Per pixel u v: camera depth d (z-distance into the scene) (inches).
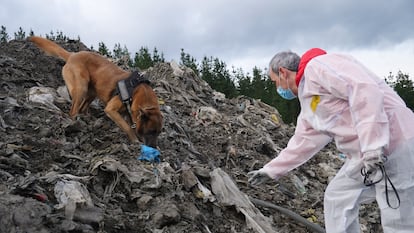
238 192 233.3
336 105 156.6
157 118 265.0
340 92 149.9
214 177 236.8
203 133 353.7
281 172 187.5
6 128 242.7
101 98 290.4
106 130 278.1
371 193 175.0
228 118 404.8
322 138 177.9
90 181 201.6
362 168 159.9
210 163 297.1
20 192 170.4
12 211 149.3
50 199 174.9
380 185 157.1
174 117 348.5
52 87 346.3
